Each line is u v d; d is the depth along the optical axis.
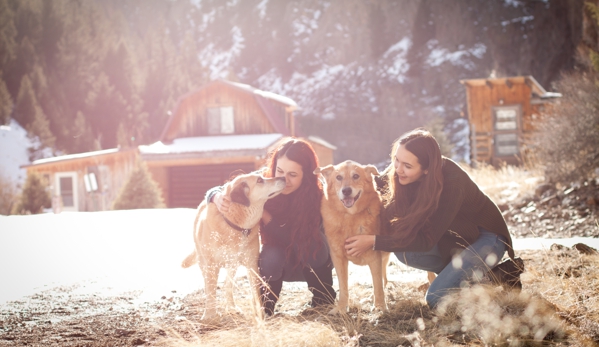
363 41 99.19
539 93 22.22
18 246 7.27
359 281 5.03
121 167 25.41
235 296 4.42
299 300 4.41
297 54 108.56
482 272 3.70
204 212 4.25
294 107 29.80
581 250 4.89
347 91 90.56
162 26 77.69
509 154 20.94
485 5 89.56
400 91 84.69
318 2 117.44
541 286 3.88
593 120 10.10
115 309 4.22
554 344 2.82
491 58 79.31
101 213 11.18
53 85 52.97
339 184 3.97
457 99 80.31
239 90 26.30
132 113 55.47
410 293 4.26
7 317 4.00
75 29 62.25
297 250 4.08
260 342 2.98
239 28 132.00
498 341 2.87
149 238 7.98
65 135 49.31
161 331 3.52
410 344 2.98
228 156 22.98
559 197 9.55
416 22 92.69
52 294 4.81
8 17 56.91
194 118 27.14
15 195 28.48
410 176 3.87
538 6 74.19
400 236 3.73
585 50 15.57
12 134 46.09
